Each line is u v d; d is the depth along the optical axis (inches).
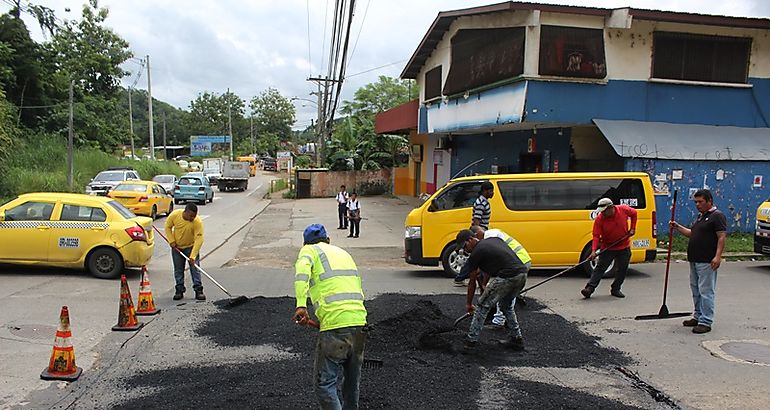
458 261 445.4
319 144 1706.4
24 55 1443.2
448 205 447.8
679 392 214.1
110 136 1738.4
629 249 368.8
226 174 1847.9
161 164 1939.0
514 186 439.8
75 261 414.3
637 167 577.9
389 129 1135.0
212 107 4618.6
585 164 645.9
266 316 312.2
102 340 270.5
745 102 635.5
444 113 783.1
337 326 169.8
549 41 572.1
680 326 303.7
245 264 521.0
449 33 753.0
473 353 252.2
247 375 222.7
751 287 402.6
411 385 213.6
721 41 620.4
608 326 303.6
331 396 170.4
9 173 975.0
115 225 416.2
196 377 222.5
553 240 438.9
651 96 608.1
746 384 222.4
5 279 400.2
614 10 577.3
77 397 204.5
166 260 533.0
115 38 1899.6
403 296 362.6
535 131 697.6
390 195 1483.8
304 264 174.6
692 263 294.5
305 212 1116.5
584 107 587.8
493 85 625.6
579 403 201.6
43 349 255.1
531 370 235.1
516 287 251.3
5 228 410.9
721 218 285.6
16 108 1307.8
